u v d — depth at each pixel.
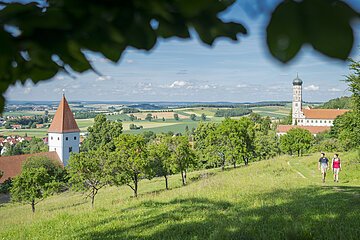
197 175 37.62
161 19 0.85
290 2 0.58
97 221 10.83
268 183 17.53
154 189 31.06
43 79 1.14
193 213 10.66
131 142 24.47
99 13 0.86
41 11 0.91
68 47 0.94
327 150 54.81
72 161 23.25
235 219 8.98
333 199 11.21
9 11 0.88
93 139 74.69
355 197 11.52
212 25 0.81
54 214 13.90
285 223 7.95
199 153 47.09
